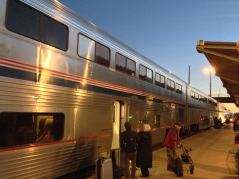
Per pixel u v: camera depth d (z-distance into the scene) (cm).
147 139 1127
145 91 1509
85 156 964
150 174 1173
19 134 709
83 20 978
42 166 780
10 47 689
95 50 1037
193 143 2298
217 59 1198
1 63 662
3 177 665
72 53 909
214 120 4497
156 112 1689
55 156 828
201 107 3331
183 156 1209
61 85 853
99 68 1057
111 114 1130
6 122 673
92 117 1003
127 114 1273
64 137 862
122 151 1040
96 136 1025
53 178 825
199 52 1052
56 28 845
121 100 1224
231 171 1257
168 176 1149
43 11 799
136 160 1121
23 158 718
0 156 658
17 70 702
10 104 678
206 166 1353
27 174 730
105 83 1095
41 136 779
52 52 823
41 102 771
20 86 708
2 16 675
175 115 2128
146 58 1545
